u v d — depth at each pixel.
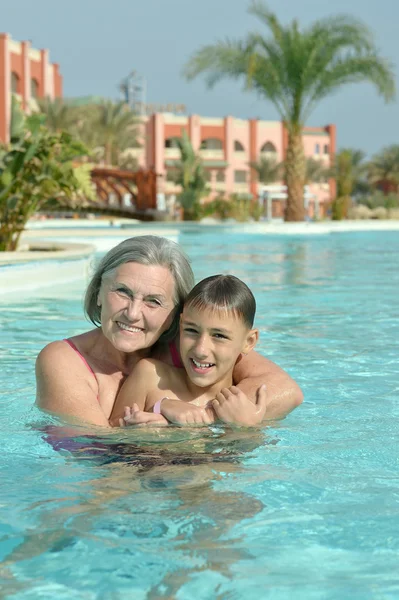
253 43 23.06
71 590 1.38
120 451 2.24
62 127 44.72
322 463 2.18
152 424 2.43
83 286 7.58
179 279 2.53
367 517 1.74
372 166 68.12
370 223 25.14
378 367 3.83
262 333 4.96
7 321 5.32
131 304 2.46
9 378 3.50
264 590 1.38
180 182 34.41
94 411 2.54
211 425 2.49
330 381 3.49
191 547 1.56
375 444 2.39
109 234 14.80
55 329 4.98
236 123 58.97
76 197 9.88
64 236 14.22
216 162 57.66
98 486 1.94
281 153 60.66
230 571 1.45
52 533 1.63
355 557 1.52
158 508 1.77
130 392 2.57
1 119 44.91
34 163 8.98
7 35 45.03
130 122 50.00
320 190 59.75
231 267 10.62
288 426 2.61
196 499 1.84
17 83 47.16
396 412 2.87
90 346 2.70
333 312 6.04
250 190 57.78
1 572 1.45
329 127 62.38
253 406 2.52
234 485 1.96
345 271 10.00
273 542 1.59
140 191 30.48
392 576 1.43
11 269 7.06
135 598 1.34
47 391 2.59
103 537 1.61
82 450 2.25
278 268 10.49
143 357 2.70
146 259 2.46
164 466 2.11
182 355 2.46
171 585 1.39
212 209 32.56
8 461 2.17
